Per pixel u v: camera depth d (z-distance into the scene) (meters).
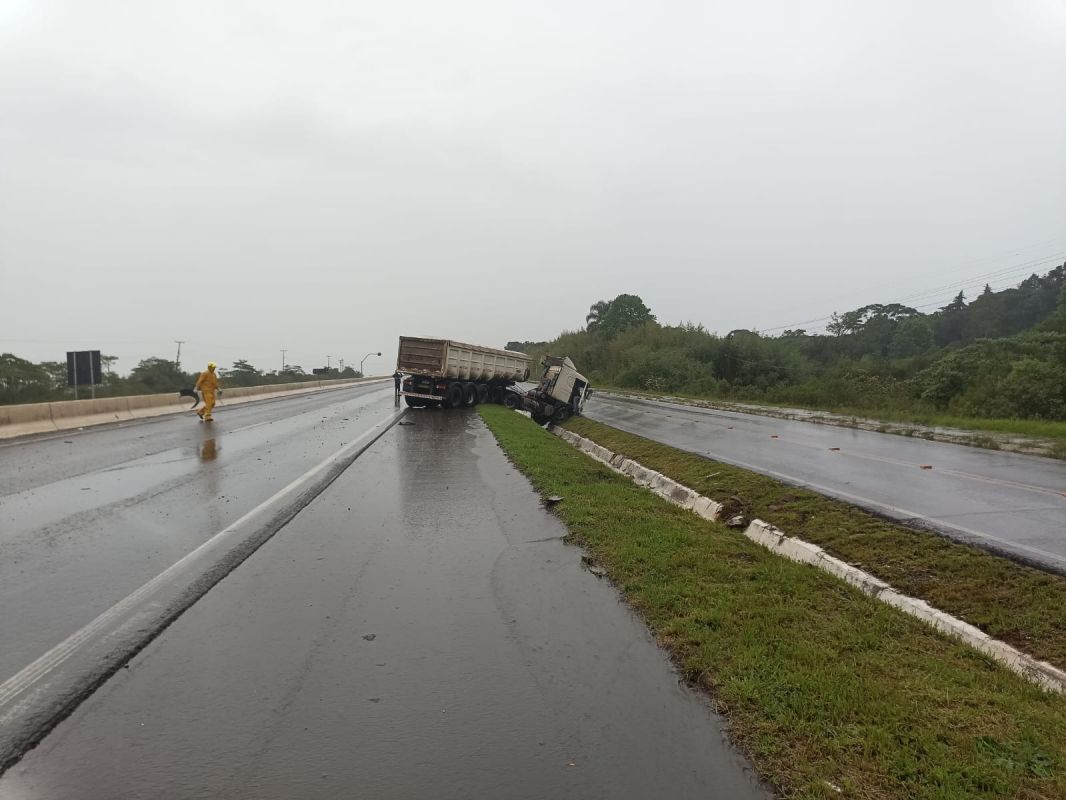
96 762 3.12
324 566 6.20
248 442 15.98
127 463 12.36
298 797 2.91
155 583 5.60
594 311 100.06
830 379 39.00
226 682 3.93
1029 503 9.25
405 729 3.47
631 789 3.01
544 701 3.79
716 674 4.08
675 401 39.69
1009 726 3.55
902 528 7.40
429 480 10.96
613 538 7.20
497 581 5.89
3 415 16.52
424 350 27.33
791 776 3.10
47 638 4.48
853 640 4.63
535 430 19.42
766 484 10.33
